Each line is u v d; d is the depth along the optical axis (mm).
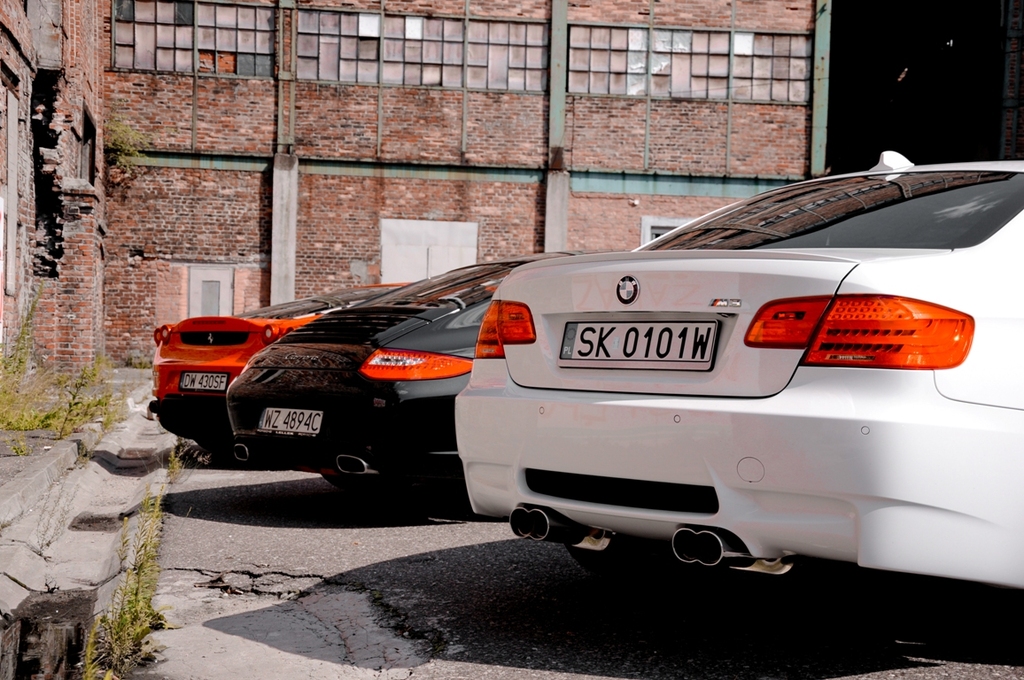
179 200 19594
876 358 2271
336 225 19891
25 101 12297
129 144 19266
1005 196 2795
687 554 2465
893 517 2217
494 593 3402
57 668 2650
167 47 19500
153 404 6562
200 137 19594
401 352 4488
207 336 6453
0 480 4906
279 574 3711
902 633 2865
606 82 20234
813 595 3311
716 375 2484
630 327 2682
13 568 3611
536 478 2805
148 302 19562
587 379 2723
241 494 5625
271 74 19719
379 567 3809
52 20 13547
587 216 20266
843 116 26234
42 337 13805
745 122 20422
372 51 19875
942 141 24188
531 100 20125
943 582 2607
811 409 2295
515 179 20172
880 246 2713
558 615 3121
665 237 3463
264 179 19781
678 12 20281
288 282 19672
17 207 11633
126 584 2939
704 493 2461
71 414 7605
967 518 2246
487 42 20047
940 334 2279
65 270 13984
